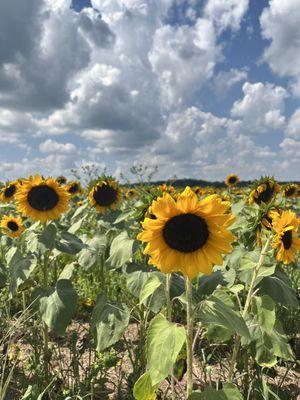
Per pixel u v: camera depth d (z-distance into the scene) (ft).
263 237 3.48
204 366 2.77
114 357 3.00
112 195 5.26
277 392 2.80
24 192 3.88
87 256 3.94
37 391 2.63
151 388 2.24
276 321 2.58
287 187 8.37
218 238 1.97
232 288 2.63
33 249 3.27
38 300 3.01
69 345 3.58
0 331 3.39
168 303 2.43
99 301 2.97
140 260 4.15
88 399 2.84
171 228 1.98
